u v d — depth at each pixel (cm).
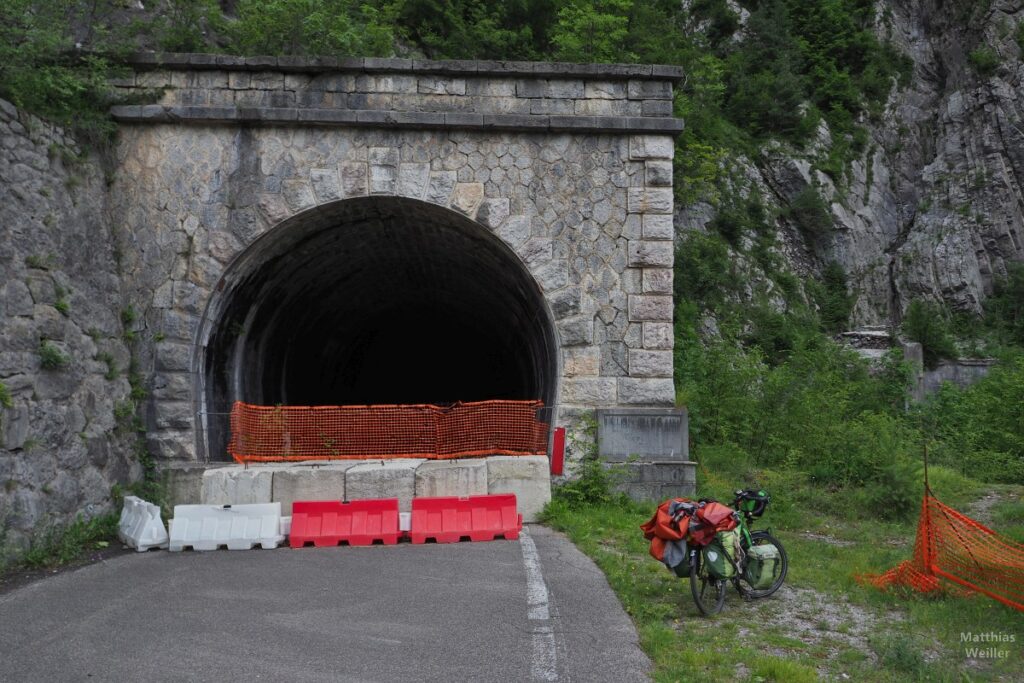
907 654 550
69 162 1030
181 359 1140
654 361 1177
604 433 1157
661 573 786
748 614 673
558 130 1190
